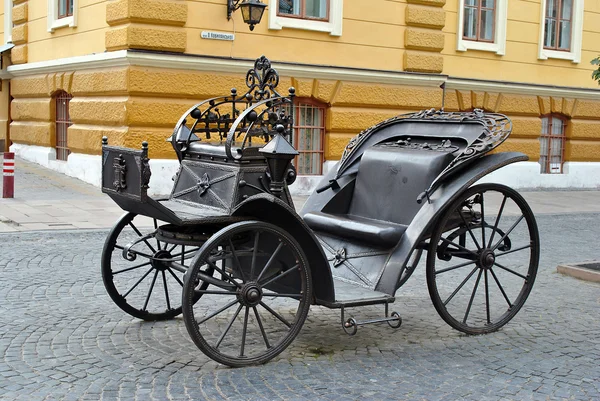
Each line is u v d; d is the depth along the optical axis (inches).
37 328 231.8
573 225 521.0
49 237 386.0
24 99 726.5
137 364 201.9
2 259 330.0
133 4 525.3
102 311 253.1
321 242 247.3
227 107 561.6
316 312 263.3
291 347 221.3
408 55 646.5
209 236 209.0
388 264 224.8
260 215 205.6
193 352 213.3
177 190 227.9
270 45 586.2
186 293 190.9
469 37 716.7
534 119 754.2
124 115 535.2
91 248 362.9
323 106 618.5
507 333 244.7
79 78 601.3
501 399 184.9
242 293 200.8
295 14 601.3
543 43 763.4
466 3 711.1
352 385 191.0
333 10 611.8
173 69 544.4
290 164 218.7
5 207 473.4
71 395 178.9
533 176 754.2
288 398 180.5
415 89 653.3
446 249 241.1
